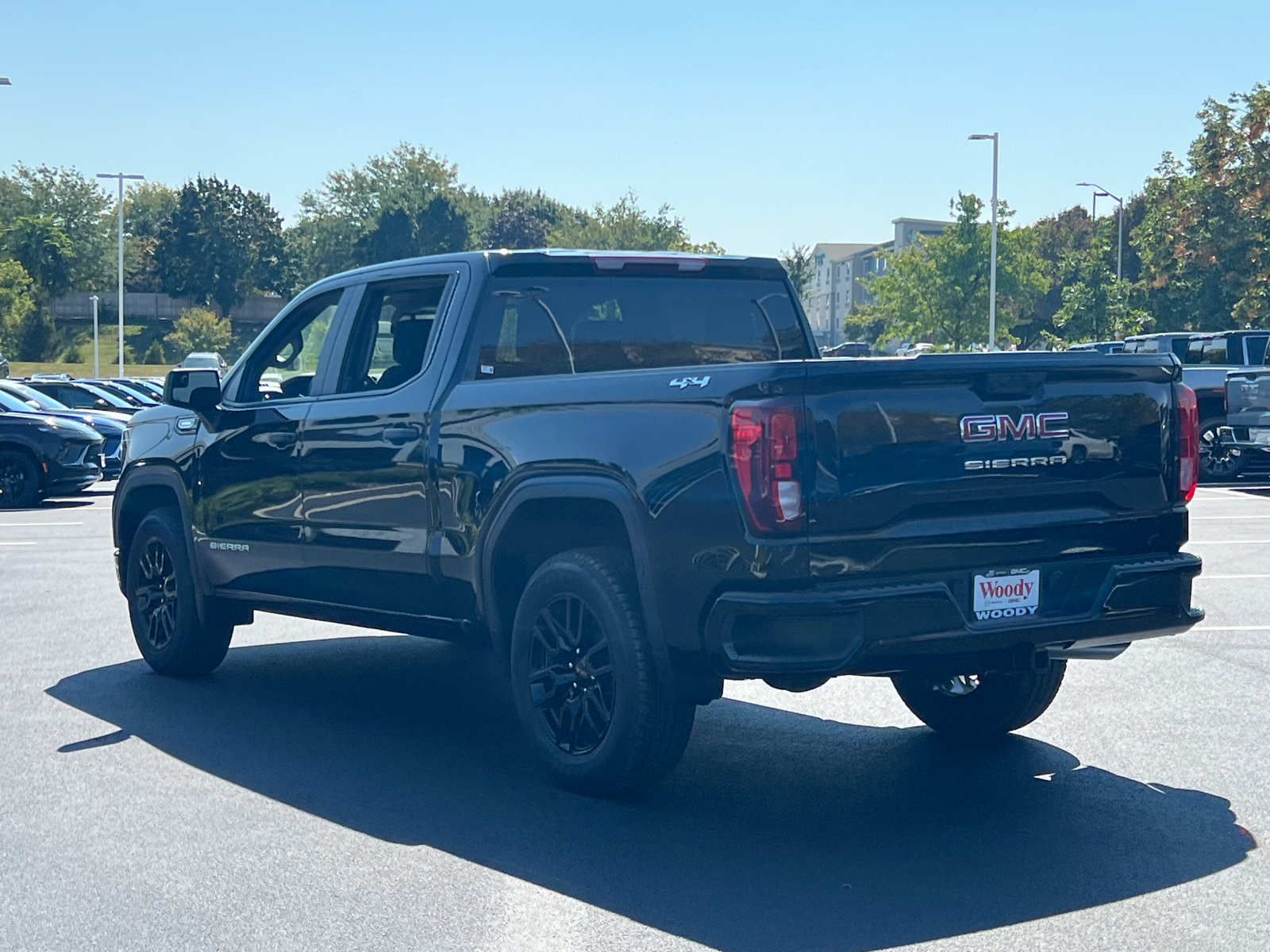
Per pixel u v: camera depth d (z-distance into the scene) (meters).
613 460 5.09
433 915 4.18
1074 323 65.19
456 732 6.53
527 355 6.16
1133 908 4.21
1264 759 5.93
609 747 5.24
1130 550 5.29
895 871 4.55
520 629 5.58
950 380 4.88
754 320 6.81
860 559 4.71
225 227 138.00
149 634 7.89
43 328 115.69
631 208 98.31
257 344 7.32
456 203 124.69
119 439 24.70
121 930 4.08
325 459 6.55
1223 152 47.62
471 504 5.73
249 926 4.10
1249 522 15.62
